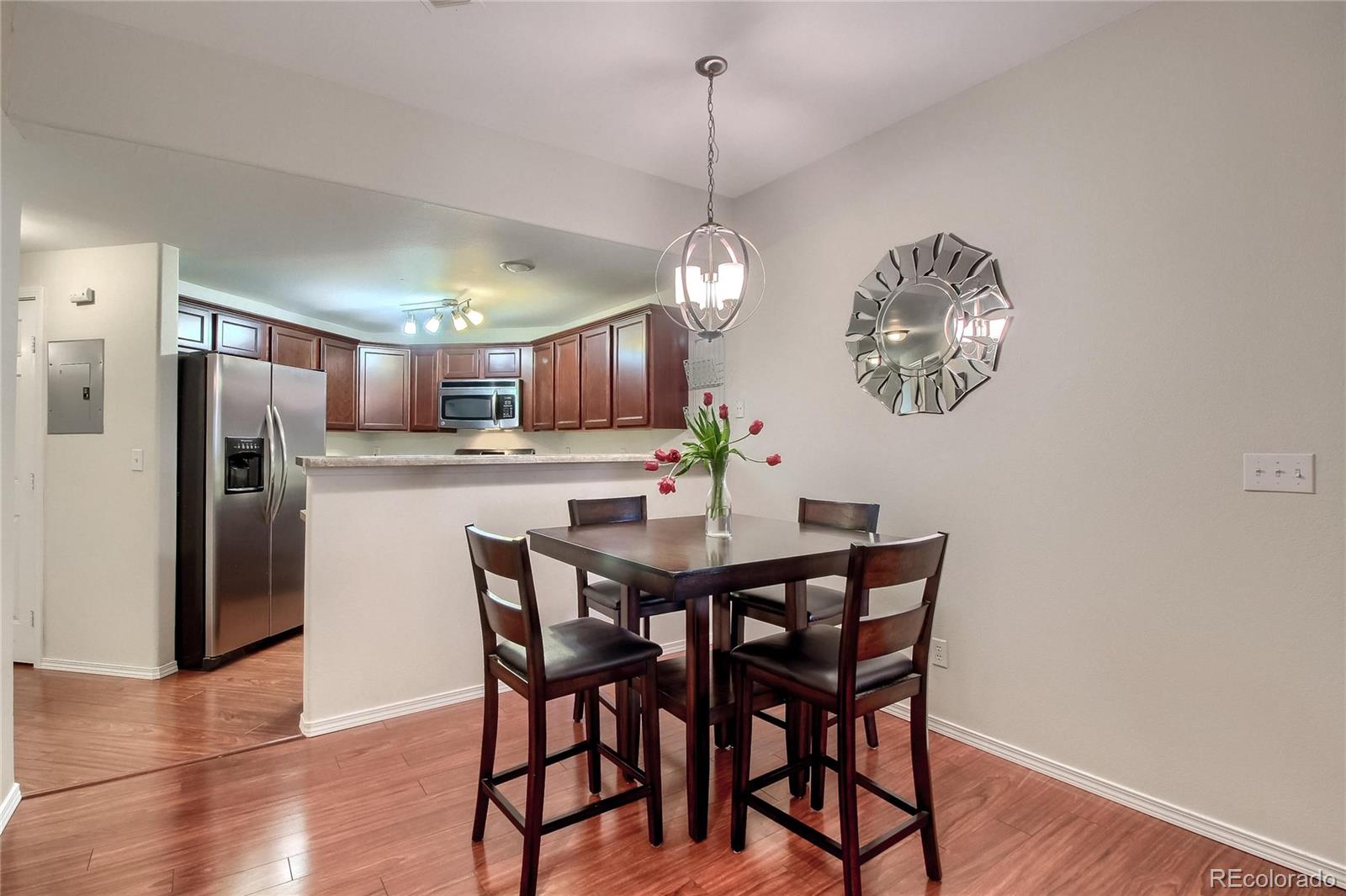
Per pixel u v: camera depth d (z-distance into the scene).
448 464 2.90
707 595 1.71
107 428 3.33
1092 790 2.17
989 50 2.29
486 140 2.87
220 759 2.38
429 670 2.87
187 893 1.66
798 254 3.28
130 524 3.29
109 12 2.10
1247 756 1.86
